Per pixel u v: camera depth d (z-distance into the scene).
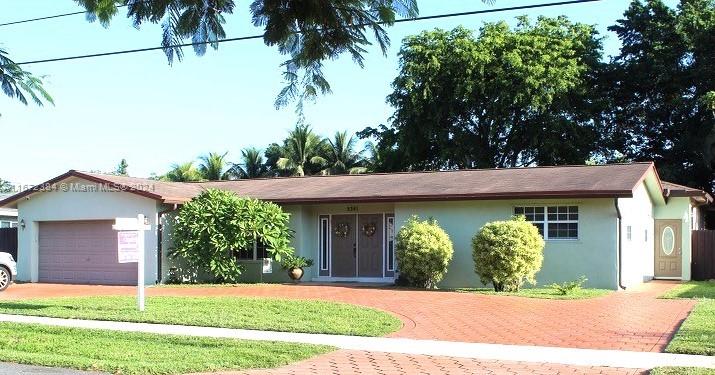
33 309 15.30
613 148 39.22
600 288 19.41
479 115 37.62
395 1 5.41
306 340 11.49
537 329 12.56
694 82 35.97
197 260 21.97
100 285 22.72
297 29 5.52
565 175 21.52
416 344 11.16
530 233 18.94
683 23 35.91
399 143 38.47
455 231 21.09
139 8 5.38
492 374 8.98
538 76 34.50
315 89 5.85
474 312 14.76
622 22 38.44
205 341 11.25
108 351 10.48
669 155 37.31
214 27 5.47
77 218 23.97
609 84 38.12
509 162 38.41
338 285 21.38
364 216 23.30
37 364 9.55
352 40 5.58
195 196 23.55
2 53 6.65
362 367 9.48
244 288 20.53
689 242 24.98
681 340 10.84
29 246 24.70
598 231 19.53
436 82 36.44
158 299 16.98
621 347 10.72
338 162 53.81
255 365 9.55
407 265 20.16
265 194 24.09
